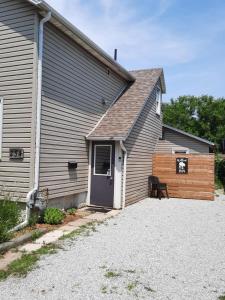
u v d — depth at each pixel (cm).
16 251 613
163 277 513
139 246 674
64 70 944
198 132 4072
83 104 1066
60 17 841
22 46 824
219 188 2016
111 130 1114
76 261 570
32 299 427
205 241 732
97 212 1033
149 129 1440
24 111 817
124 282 488
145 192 1399
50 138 880
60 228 797
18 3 834
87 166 1128
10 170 831
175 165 1459
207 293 459
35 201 810
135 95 1348
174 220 951
